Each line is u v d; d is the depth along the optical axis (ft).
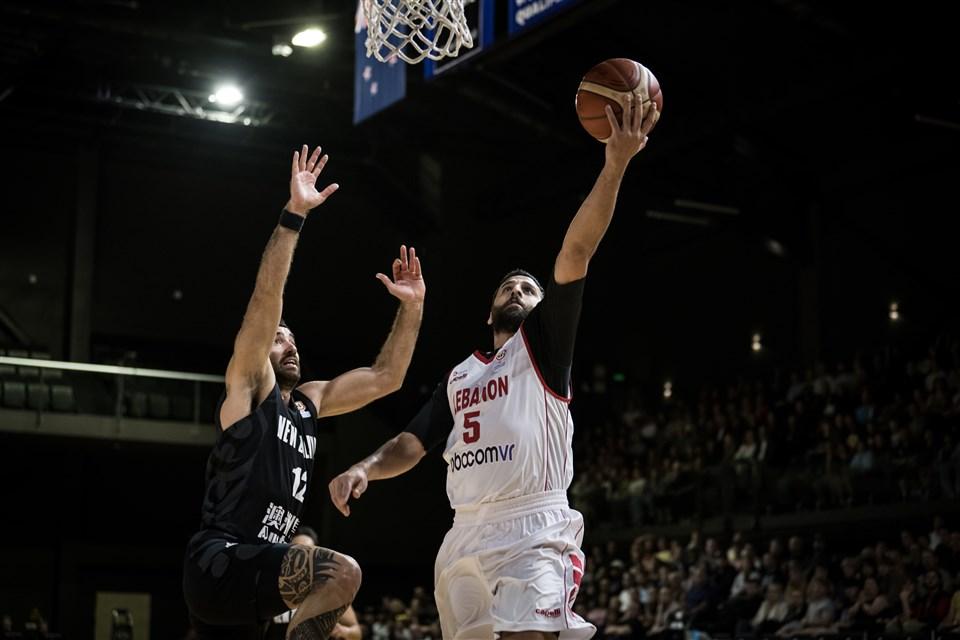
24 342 72.38
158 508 78.74
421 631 60.08
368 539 78.74
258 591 14.01
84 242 74.28
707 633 46.98
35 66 66.39
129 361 72.64
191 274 77.82
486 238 84.07
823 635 42.65
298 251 80.07
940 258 64.54
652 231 82.48
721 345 77.15
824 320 70.74
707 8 57.67
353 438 78.69
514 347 15.39
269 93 71.87
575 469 72.18
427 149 78.69
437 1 18.99
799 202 72.02
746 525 56.08
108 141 75.56
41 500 75.25
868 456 51.08
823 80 58.39
